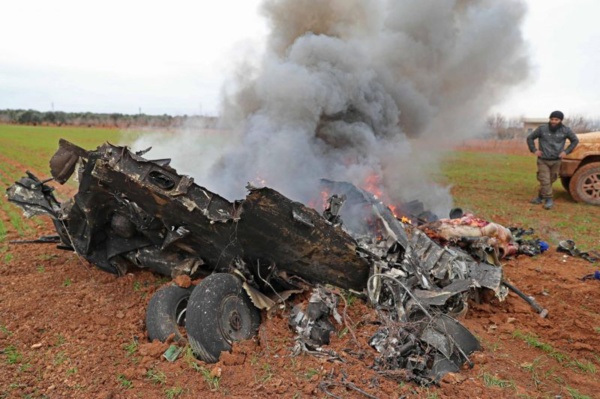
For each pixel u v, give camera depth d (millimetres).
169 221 5156
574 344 5199
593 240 9695
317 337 4973
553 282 7141
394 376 4375
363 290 5926
